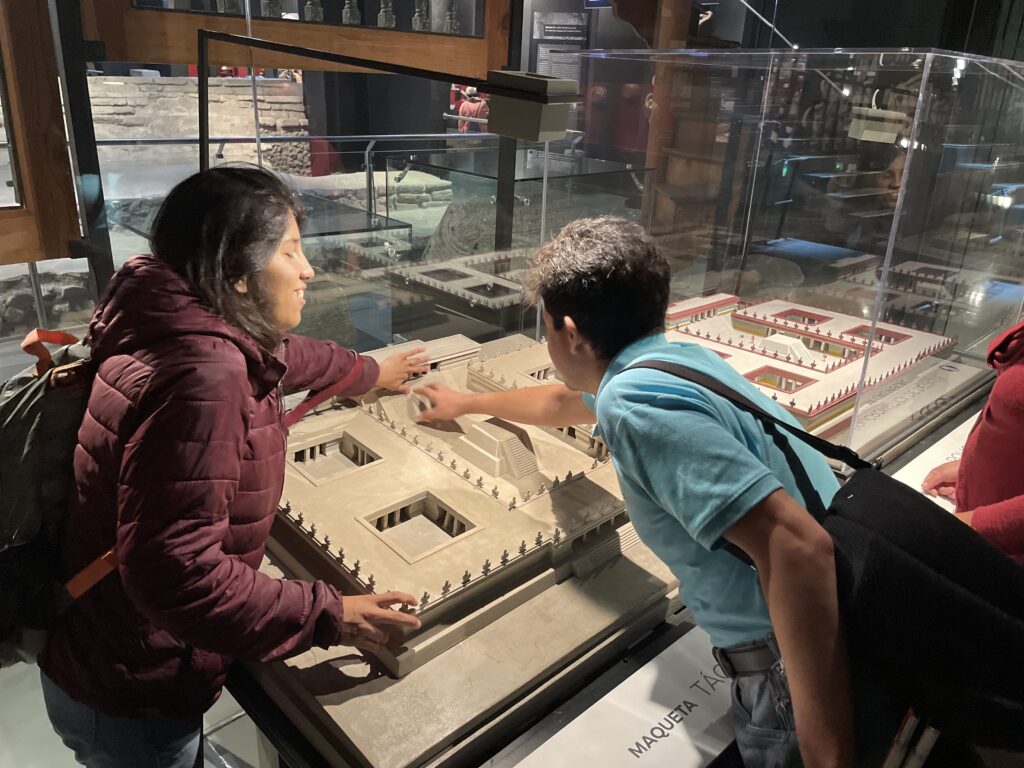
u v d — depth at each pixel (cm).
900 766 94
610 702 128
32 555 118
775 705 106
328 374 177
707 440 90
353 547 140
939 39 331
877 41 340
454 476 166
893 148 195
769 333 255
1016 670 85
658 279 107
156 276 107
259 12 244
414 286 262
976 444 165
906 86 188
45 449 114
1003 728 87
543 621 140
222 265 109
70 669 123
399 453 174
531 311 265
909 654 87
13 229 241
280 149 252
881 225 205
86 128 239
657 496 96
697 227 285
